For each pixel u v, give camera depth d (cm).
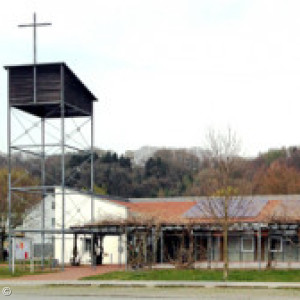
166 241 5341
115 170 12438
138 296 3064
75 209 6181
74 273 4641
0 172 9144
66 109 5438
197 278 3884
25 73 5141
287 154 12594
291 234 4812
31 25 5172
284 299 2873
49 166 12069
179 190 12419
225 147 4781
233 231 4853
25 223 7581
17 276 4478
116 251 5997
